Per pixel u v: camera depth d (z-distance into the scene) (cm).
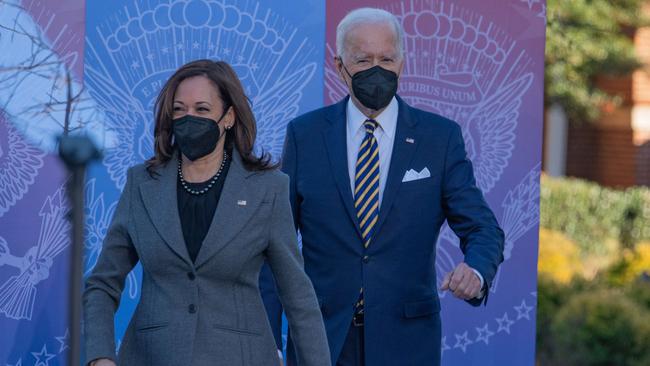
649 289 1930
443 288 760
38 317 1041
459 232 827
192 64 703
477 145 1095
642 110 3394
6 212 1033
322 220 834
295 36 1062
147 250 681
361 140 847
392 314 823
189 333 669
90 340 673
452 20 1088
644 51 3241
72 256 683
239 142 707
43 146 1033
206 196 694
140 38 1048
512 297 1106
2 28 1023
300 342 711
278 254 704
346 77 833
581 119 3089
